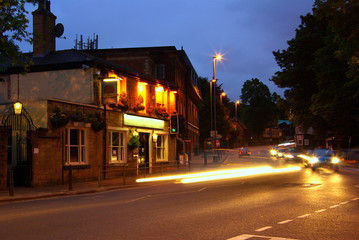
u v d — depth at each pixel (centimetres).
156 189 1667
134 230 735
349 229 728
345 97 3061
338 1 1697
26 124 1830
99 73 2216
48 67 2245
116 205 1131
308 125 3991
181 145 3712
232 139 9019
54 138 1845
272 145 12712
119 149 2384
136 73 2567
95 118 2086
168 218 869
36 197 1409
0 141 1585
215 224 786
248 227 752
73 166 1959
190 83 4838
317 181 1788
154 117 2803
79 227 777
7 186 1753
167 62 4281
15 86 2309
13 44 1728
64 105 1930
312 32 3772
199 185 1775
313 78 3703
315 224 778
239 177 2211
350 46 1952
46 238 676
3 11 1656
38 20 2439
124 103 2364
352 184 1633
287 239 645
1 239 672
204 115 7831
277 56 3922
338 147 4259
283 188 1498
